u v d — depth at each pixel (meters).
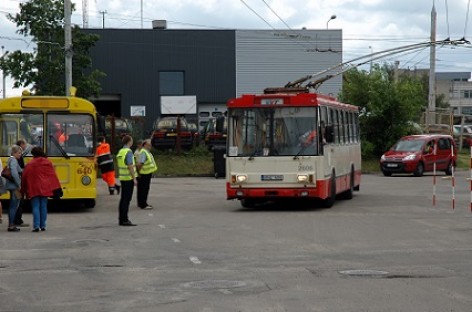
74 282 10.65
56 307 9.02
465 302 9.09
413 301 9.14
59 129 21.39
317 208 22.30
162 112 51.47
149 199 25.95
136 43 61.00
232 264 12.10
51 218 19.97
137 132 43.62
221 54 62.44
